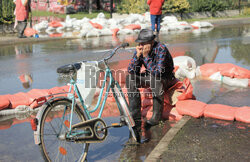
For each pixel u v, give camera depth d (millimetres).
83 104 3066
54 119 2818
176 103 4129
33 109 4590
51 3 29156
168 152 2949
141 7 26703
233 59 8070
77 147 3117
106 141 3492
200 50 9789
